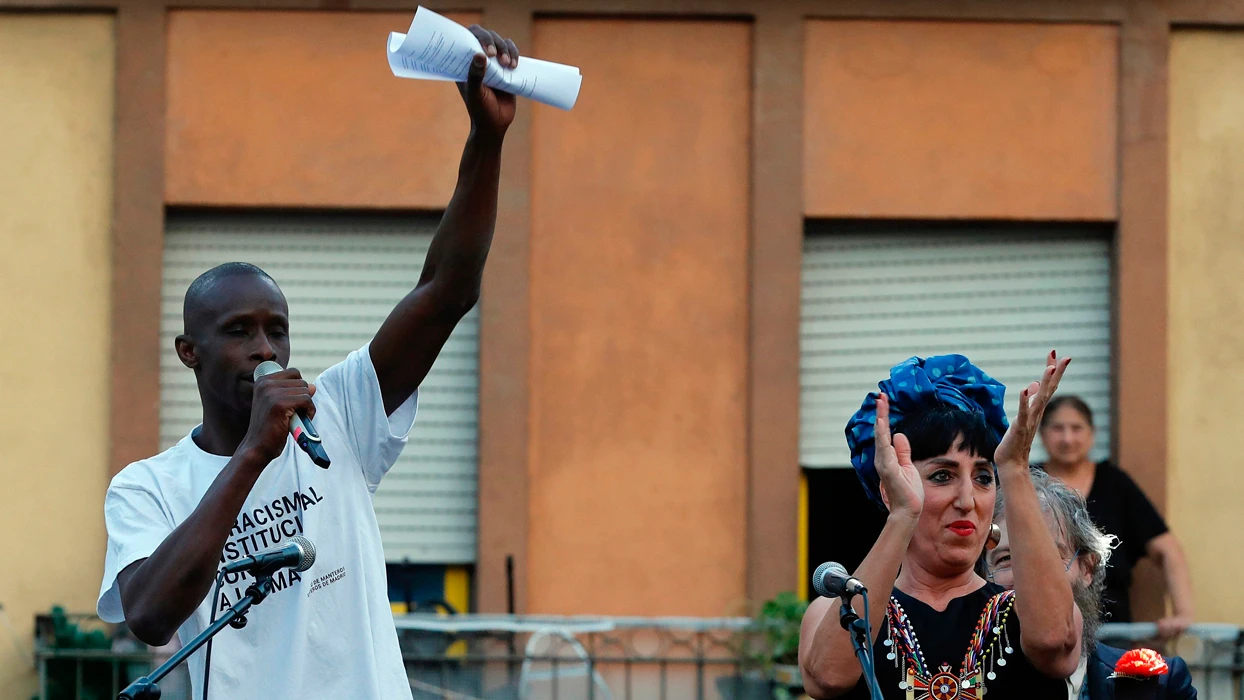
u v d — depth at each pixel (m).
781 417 10.08
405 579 10.12
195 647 3.71
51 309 10.09
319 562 4.17
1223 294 10.09
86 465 10.01
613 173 10.23
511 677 9.38
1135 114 10.17
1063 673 4.18
